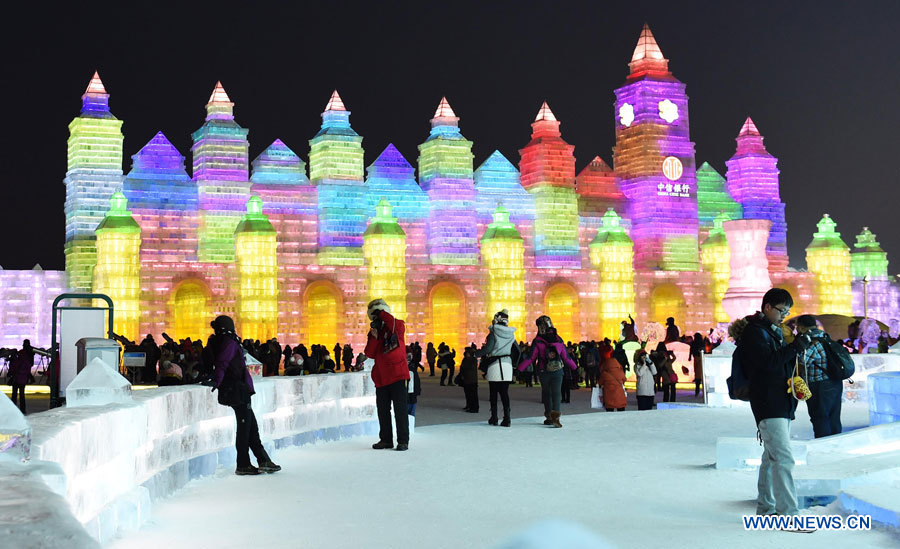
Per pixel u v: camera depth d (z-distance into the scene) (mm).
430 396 34688
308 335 54156
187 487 11234
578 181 66062
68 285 53719
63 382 17781
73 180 53688
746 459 12195
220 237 55094
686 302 62688
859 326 32062
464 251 60188
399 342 14992
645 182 65188
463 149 61094
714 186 70438
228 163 55844
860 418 19078
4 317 53062
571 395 35000
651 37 68188
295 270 53938
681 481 11312
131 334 49375
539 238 63000
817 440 12266
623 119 67688
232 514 9406
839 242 64938
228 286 52156
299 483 11477
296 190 57969
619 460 13273
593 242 61375
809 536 8164
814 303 64562
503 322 19000
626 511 9391
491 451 14555
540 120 65000
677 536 8164
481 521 8891
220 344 12195
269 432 14688
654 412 20891
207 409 12711
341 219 58062
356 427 17266
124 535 8336
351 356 45312
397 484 11297
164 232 54812
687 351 38031
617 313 59906
